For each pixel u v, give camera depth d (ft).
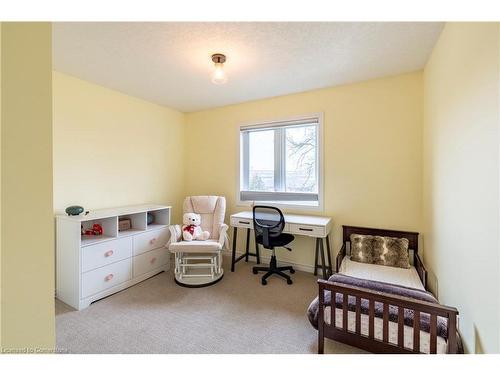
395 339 4.59
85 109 8.46
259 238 9.06
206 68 7.45
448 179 5.24
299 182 10.30
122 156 9.75
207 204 10.64
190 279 8.87
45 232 2.04
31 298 1.97
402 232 8.00
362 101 8.67
